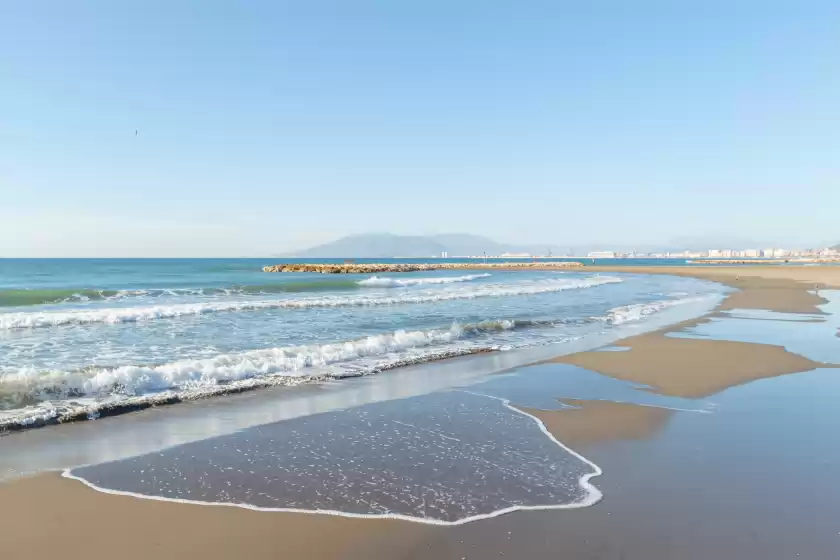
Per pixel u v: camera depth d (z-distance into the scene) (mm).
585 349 11852
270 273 57938
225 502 4277
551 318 17062
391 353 11156
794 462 5094
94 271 55438
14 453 5371
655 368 9727
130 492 4465
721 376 9062
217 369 8750
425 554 3463
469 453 5418
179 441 5789
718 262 160500
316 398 7695
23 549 3533
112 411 6863
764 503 4188
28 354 10398
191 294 26109
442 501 4277
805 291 31516
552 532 3730
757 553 3449
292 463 5141
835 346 12000
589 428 6242
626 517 3957
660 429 6184
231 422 6496
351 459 5254
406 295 25984
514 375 9242
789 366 9844
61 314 15133
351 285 34594
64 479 4730
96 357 10102
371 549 3541
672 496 4332
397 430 6195
